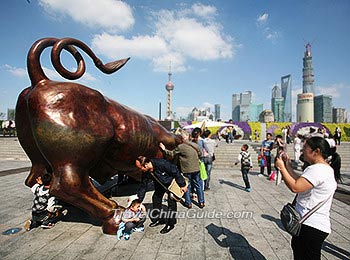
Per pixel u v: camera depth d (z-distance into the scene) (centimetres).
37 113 345
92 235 383
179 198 407
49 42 391
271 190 732
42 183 404
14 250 332
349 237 400
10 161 1337
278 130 2409
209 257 322
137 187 737
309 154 239
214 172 1095
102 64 457
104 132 385
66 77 410
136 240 369
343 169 1277
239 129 2408
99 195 385
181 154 539
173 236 387
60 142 345
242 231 412
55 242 357
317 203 222
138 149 487
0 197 604
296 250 233
